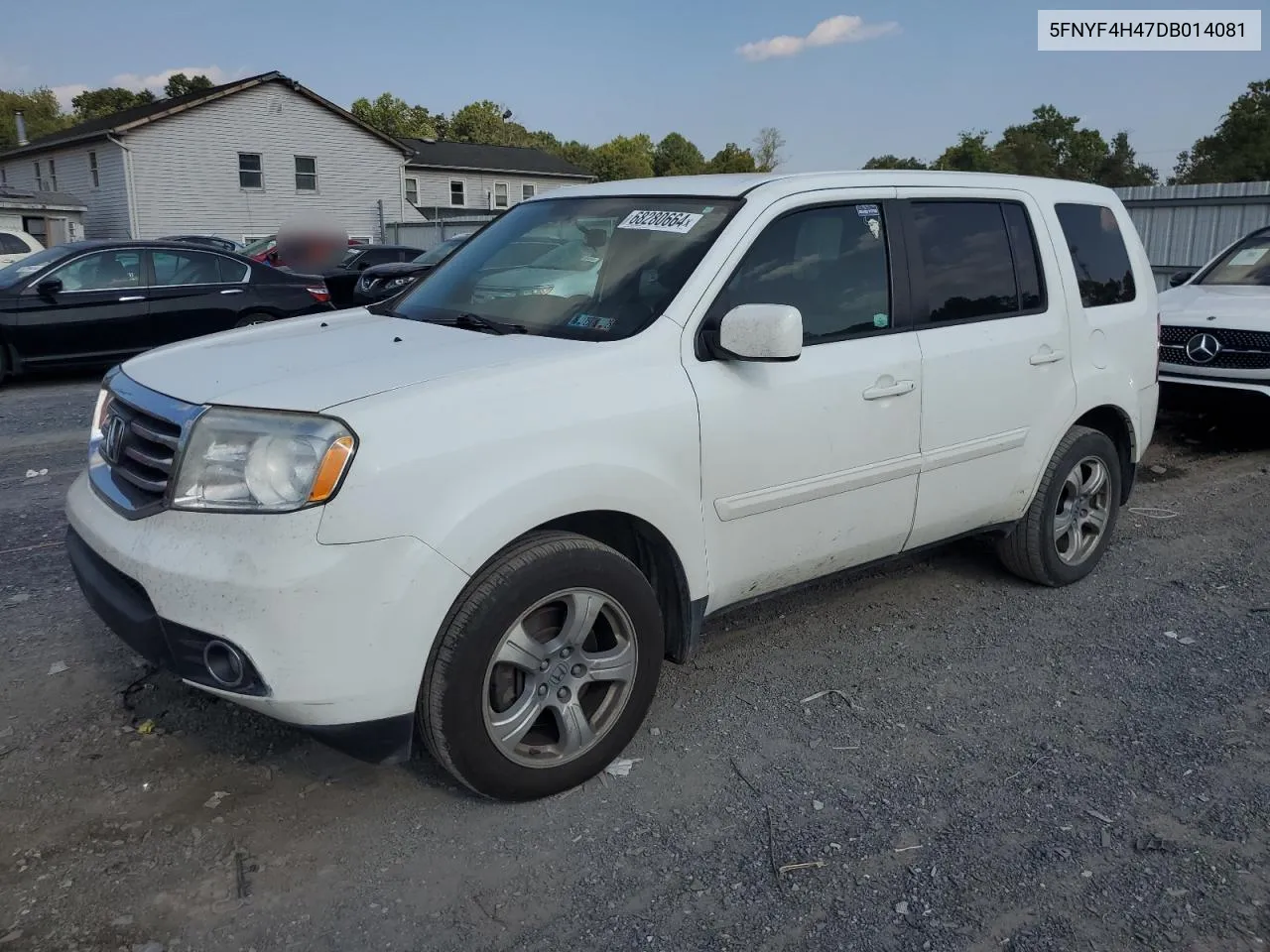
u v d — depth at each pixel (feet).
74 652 13.26
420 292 13.71
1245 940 8.36
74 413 30.50
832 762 11.02
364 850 9.41
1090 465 16.01
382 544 8.63
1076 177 231.50
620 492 10.05
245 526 8.59
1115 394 15.85
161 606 8.90
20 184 130.21
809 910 8.69
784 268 11.83
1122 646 14.07
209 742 11.14
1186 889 8.99
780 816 10.02
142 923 8.39
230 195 113.91
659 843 9.58
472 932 8.39
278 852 9.36
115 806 9.96
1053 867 9.28
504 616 9.33
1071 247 15.46
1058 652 13.85
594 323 11.18
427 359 10.09
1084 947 8.29
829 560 12.59
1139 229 52.24
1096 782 10.66
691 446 10.64
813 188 12.30
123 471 9.83
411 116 253.03
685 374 10.69
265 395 9.11
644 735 11.53
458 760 9.45
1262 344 24.25
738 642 14.08
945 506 13.62
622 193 13.21
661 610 11.05
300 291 40.22
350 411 8.75
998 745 11.42
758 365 11.24
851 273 12.48
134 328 36.37
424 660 9.02
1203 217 49.70
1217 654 13.80
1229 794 10.44
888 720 11.94
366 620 8.64
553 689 10.01
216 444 8.86
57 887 8.80
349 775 10.60
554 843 9.56
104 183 111.24
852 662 13.47
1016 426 14.29
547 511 9.50
